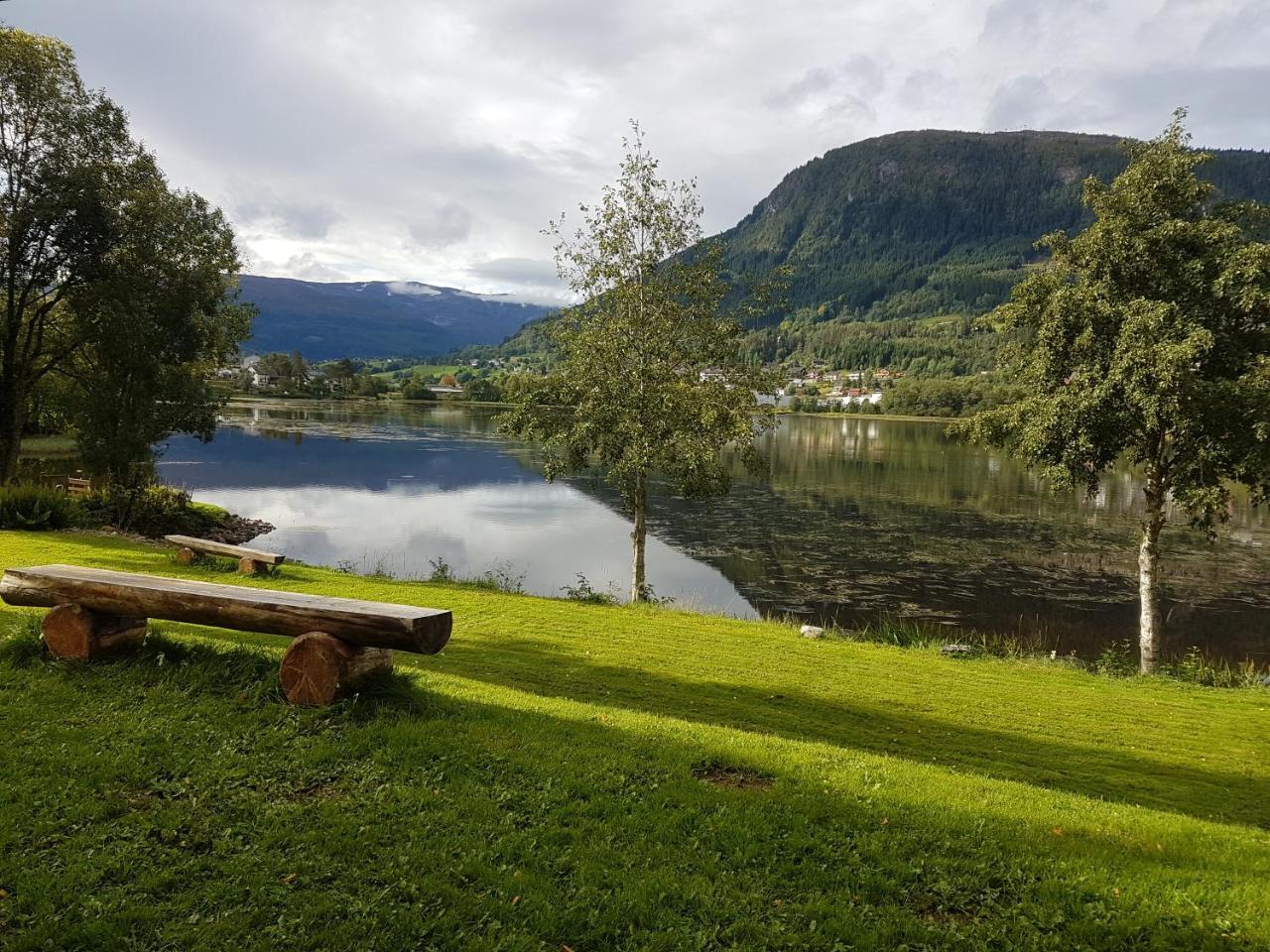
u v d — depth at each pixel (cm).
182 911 355
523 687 896
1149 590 1469
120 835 411
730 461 6188
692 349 1814
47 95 2330
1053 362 1415
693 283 1798
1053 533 3591
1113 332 1346
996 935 383
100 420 2545
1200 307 1302
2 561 1399
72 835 408
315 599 634
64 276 2488
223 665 636
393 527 3453
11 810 420
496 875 399
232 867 388
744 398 1783
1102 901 418
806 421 13150
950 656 1340
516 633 1206
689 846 444
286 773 489
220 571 1566
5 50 2239
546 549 3089
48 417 3578
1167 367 1184
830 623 2183
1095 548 3259
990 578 2748
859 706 952
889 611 2330
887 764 654
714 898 395
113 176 2466
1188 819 596
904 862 446
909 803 534
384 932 349
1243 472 1290
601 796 495
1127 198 1370
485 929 358
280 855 402
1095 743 876
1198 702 1088
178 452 6044
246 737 533
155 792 459
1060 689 1109
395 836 427
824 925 382
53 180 2323
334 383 16912
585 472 5684
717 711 884
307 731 548
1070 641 2081
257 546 2878
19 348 2744
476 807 465
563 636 1213
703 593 2484
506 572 2653
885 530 3625
